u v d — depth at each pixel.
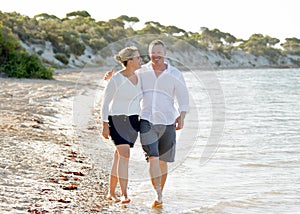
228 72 91.94
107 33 69.31
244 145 12.17
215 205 7.04
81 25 76.62
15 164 8.05
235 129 15.28
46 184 7.14
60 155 9.04
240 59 117.62
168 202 7.07
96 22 80.75
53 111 15.79
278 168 9.62
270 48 129.38
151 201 7.02
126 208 6.57
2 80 31.05
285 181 8.52
